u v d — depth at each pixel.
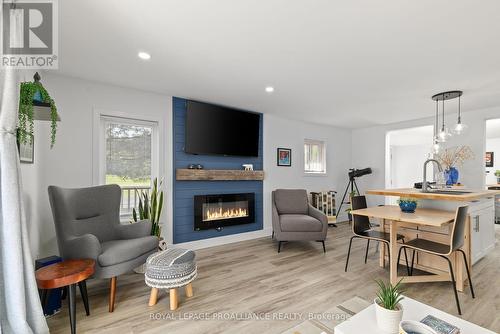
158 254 2.23
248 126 4.21
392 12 1.65
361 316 1.30
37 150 2.47
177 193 3.58
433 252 2.09
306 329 1.79
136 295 2.29
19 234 1.42
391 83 2.95
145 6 1.59
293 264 3.05
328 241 4.11
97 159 2.97
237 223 4.13
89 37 1.97
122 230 2.57
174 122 3.57
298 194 4.22
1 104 1.37
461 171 4.21
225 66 2.52
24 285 1.45
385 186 5.43
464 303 2.12
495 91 3.20
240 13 1.67
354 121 5.11
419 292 2.33
